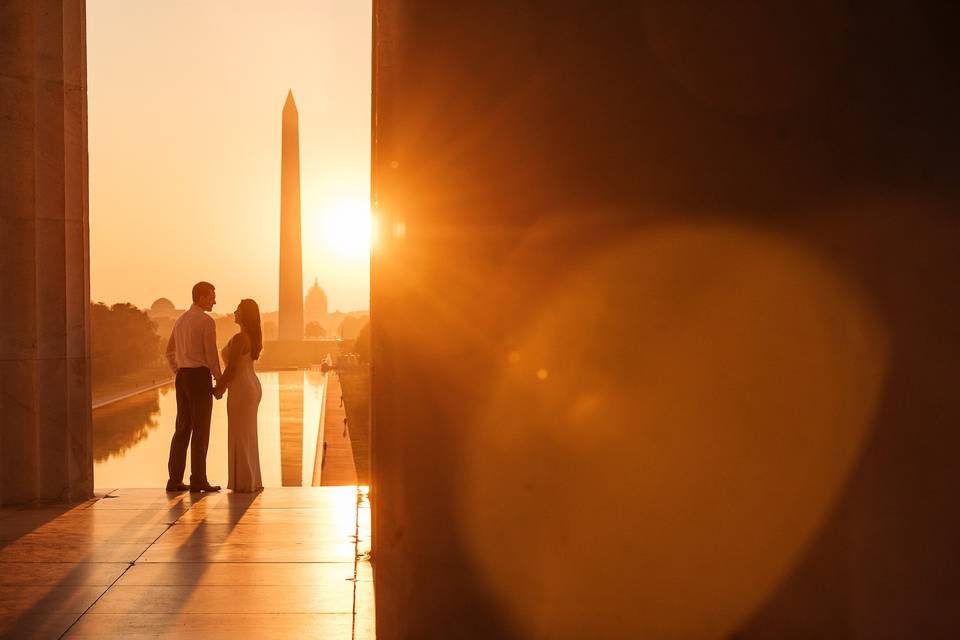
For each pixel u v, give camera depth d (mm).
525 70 2904
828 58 2898
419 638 2922
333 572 5535
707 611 2900
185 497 8281
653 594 2908
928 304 2875
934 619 2859
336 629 4457
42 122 8188
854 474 2893
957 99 2885
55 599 4953
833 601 2879
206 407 8727
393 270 2932
